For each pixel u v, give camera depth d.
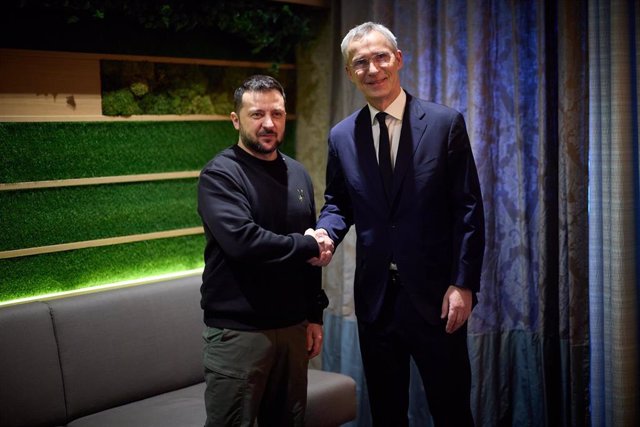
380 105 2.54
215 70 3.52
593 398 2.97
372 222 2.56
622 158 2.80
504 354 3.27
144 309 3.01
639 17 2.76
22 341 2.67
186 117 3.42
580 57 2.96
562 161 3.03
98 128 3.16
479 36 3.15
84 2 2.93
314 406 2.89
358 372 3.62
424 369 2.57
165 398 2.95
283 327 2.34
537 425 3.21
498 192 3.23
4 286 2.92
